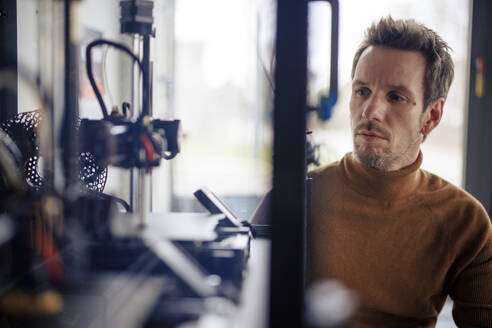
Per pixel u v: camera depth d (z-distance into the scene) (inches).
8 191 29.4
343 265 46.9
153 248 25.6
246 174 97.0
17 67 47.8
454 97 99.7
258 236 37.2
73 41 28.6
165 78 102.1
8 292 22.2
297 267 19.3
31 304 21.4
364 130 47.8
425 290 46.6
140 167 28.0
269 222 19.7
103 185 38.3
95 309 21.7
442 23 93.4
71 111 28.4
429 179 50.6
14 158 34.1
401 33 47.2
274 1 19.1
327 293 20.6
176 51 103.3
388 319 46.7
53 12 28.5
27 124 38.6
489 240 47.4
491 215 100.4
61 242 26.2
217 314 22.2
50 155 29.0
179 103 104.8
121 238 26.9
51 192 27.7
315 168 52.6
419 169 52.2
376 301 46.4
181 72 103.9
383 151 47.4
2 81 46.9
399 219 47.6
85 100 61.1
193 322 21.8
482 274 47.1
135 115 38.3
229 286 25.2
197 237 27.9
